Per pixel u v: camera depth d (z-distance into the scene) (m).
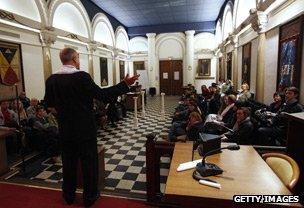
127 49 16.61
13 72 6.38
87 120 2.24
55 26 8.42
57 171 4.16
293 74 4.78
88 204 2.46
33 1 7.12
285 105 4.41
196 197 1.63
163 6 11.91
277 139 4.16
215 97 6.76
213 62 16.19
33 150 5.11
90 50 10.95
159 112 10.39
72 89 2.15
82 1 10.11
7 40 6.17
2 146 3.78
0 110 5.23
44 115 5.18
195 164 2.11
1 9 5.89
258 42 6.69
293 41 4.80
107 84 13.34
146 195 2.86
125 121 8.61
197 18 14.74
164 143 2.73
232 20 9.75
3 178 3.61
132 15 13.57
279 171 2.09
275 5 5.62
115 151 5.30
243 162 2.18
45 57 7.68
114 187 3.59
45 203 2.62
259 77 6.67
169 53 16.84
